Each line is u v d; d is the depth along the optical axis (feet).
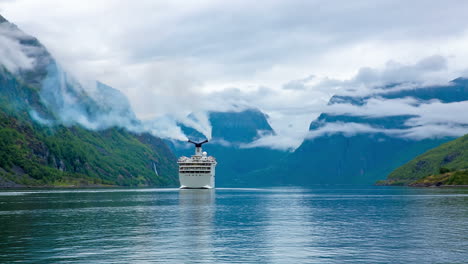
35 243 289.33
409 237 317.01
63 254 256.73
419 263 237.04
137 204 650.02
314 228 366.63
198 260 244.63
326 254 258.98
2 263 235.81
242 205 644.27
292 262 240.12
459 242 295.89
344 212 518.37
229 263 237.66
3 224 385.09
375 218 445.37
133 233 333.83
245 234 330.75
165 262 239.50
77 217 445.78
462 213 493.77
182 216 463.83
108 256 252.62
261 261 242.17
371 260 244.22
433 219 432.25
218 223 400.88
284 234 331.98
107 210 535.19
